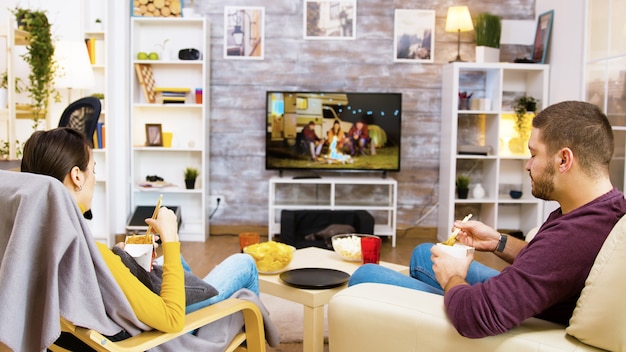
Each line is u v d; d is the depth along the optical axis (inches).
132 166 230.7
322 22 238.1
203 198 232.1
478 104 228.5
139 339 69.1
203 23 228.5
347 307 70.1
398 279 82.7
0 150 193.8
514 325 60.6
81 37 220.8
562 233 60.4
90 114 170.7
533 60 236.4
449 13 226.8
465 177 233.9
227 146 241.8
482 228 88.6
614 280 54.5
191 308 80.7
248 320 86.5
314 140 233.3
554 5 225.9
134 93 230.5
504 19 240.2
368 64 239.8
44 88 205.0
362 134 233.1
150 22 234.5
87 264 62.0
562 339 59.1
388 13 238.7
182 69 235.9
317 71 239.6
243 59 238.5
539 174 65.8
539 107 230.4
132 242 76.8
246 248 113.5
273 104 231.9
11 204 59.9
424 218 245.3
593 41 199.3
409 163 243.4
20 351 58.4
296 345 120.8
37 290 59.7
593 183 63.5
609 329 54.7
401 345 66.9
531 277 59.7
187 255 208.4
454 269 68.9
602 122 63.6
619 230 55.5
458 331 62.1
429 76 240.2
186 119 238.2
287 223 217.0
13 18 184.7
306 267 117.1
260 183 243.3
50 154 67.7
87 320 62.5
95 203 228.7
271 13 237.6
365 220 216.2
